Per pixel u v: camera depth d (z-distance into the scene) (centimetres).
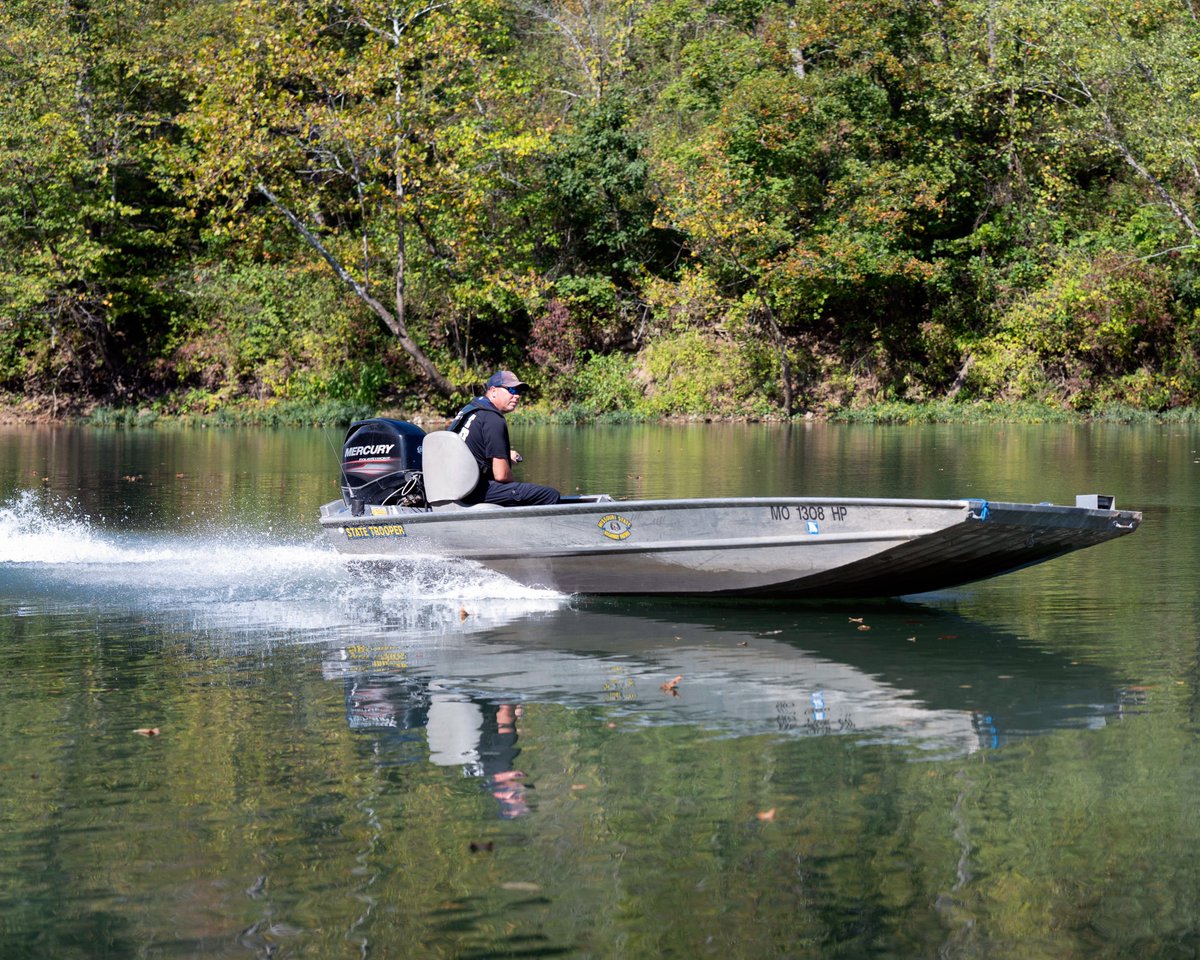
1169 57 5728
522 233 6831
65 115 6600
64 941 646
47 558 1891
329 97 6078
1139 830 772
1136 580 1669
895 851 744
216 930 656
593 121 6731
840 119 6556
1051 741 947
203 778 874
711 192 6212
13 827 786
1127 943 640
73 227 6550
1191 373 6156
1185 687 1106
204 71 5928
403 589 1630
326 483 3062
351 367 6594
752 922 661
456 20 6406
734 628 1388
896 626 1395
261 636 1358
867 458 3719
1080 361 6375
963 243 6588
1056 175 6606
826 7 6700
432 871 721
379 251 6556
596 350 6769
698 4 8162
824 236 6312
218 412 6375
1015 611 1473
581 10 8275
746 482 2950
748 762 902
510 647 1295
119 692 1112
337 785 859
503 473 1606
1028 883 702
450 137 6203
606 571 1541
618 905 680
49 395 6731
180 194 6175
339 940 645
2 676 1176
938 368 6512
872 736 963
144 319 7006
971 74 6284
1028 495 2625
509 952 633
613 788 851
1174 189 6353
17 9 6838
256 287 6806
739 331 6475
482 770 889
